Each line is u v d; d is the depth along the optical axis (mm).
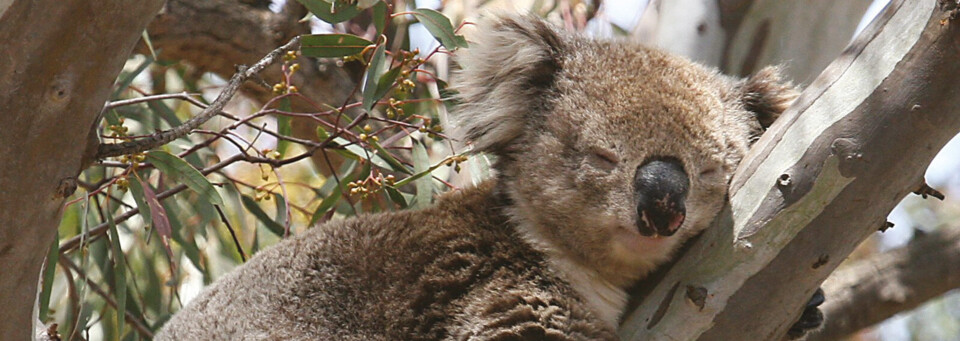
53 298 10266
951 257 11961
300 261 6594
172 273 8703
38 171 4531
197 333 6469
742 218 5684
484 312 6137
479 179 7750
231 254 10234
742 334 5660
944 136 5148
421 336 6281
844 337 12047
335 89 11438
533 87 6953
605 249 6383
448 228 6660
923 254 12086
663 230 5891
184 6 11078
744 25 8789
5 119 4375
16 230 4656
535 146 6684
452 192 7199
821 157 5367
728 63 8758
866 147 5250
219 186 8609
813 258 5457
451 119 7645
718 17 8836
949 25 5020
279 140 8438
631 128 6301
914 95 5133
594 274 6535
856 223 5383
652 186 5980
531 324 5992
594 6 11305
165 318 9219
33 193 4574
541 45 6988
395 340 6301
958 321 14000
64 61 4332
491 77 7129
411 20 10445
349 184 7523
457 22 11039
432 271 6422
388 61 9883
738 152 6402
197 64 11625
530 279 6367
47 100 4371
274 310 6383
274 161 7852
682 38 8852
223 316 6461
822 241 5430
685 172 6078
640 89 6512
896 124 5184
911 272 11984
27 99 4359
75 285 9500
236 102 11852
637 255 6262
